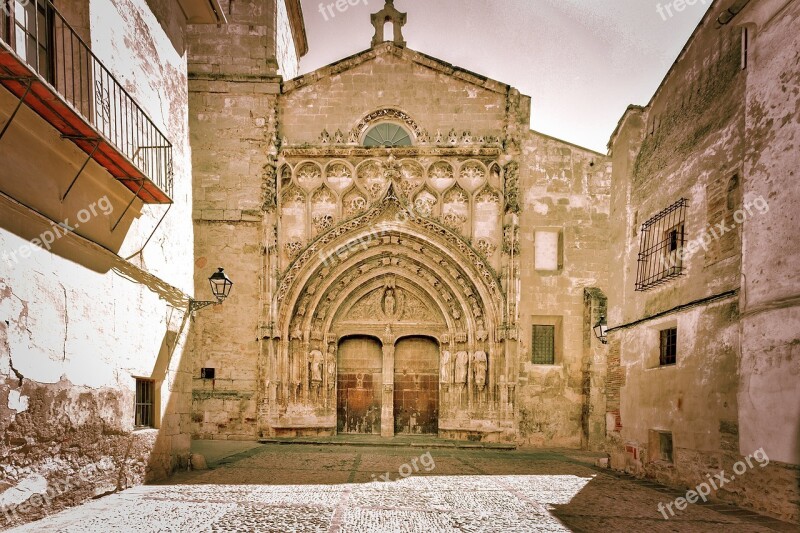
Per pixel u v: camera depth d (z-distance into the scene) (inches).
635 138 540.1
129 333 382.9
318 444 718.5
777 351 319.6
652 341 470.3
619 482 450.3
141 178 365.1
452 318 791.7
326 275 783.7
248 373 752.3
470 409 759.7
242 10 821.9
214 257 772.6
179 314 478.9
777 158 334.3
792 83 327.0
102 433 344.8
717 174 396.5
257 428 735.7
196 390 747.4
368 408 802.2
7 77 243.6
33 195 287.9
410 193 787.4
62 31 319.3
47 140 296.7
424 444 716.0
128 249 392.2
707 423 382.6
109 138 343.0
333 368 789.9
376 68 808.3
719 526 300.0
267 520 301.4
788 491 306.3
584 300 765.3
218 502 343.9
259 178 787.4
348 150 784.3
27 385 273.4
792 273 313.6
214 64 814.5
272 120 792.3
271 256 764.0
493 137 792.3
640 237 506.6
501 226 778.8
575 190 788.0
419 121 799.1
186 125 513.0
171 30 482.0
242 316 763.4
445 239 774.5
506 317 755.4
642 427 475.5
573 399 751.1
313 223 784.3
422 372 810.2
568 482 449.4
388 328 801.6
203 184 784.9
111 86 372.5
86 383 327.3
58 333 300.0
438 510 336.2
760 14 358.0
